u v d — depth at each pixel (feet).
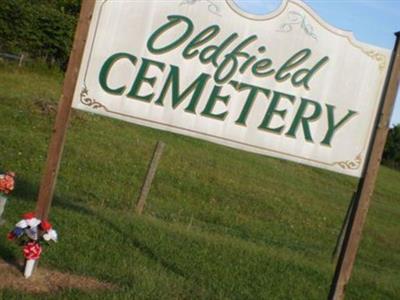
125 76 22.35
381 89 23.30
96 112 22.29
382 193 115.65
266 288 27.37
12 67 103.81
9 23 113.80
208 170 69.82
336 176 105.91
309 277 30.89
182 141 83.97
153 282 23.94
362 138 23.39
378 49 23.24
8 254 23.72
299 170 99.96
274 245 40.40
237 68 22.82
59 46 118.01
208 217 49.42
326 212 68.85
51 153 21.90
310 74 23.15
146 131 81.82
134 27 22.27
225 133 22.93
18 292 21.06
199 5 22.50
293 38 22.97
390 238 66.23
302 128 23.25
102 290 22.50
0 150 50.37
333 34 23.12
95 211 34.06
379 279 35.40
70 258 24.58
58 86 101.30
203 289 25.08
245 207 58.70
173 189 56.34
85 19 21.75
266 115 23.06
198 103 22.74
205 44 22.62
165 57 22.48
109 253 26.48
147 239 29.99
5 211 29.60
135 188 51.37
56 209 31.42
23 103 70.03
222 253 30.81
